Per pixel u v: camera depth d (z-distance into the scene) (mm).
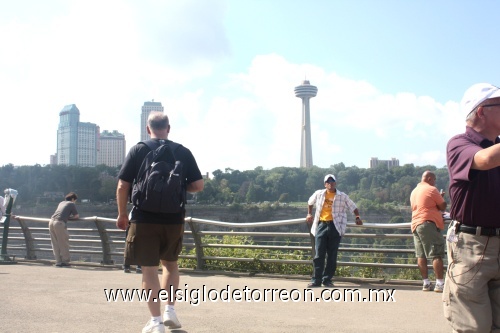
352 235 8914
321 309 6426
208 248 10484
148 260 4859
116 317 5777
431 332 5230
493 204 3250
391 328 5387
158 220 4852
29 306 6348
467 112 3436
